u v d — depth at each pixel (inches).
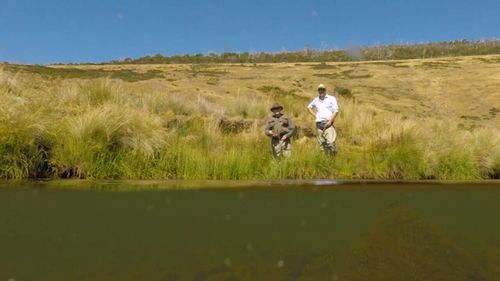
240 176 376.2
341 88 1195.3
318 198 300.5
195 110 604.4
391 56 3105.3
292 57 3075.8
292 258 234.8
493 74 1501.0
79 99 491.5
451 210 318.7
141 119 396.8
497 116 1099.9
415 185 325.7
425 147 440.8
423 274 190.7
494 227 322.3
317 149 431.8
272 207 295.4
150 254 241.6
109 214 275.0
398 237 252.4
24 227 257.6
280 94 1063.6
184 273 207.8
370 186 315.9
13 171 327.3
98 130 360.8
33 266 212.2
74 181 323.9
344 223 301.6
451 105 1189.7
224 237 285.1
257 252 250.4
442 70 1635.1
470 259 209.3
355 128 549.0
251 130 518.6
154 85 903.1
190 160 373.1
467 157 438.3
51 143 347.9
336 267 211.0
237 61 2866.6
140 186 297.3
